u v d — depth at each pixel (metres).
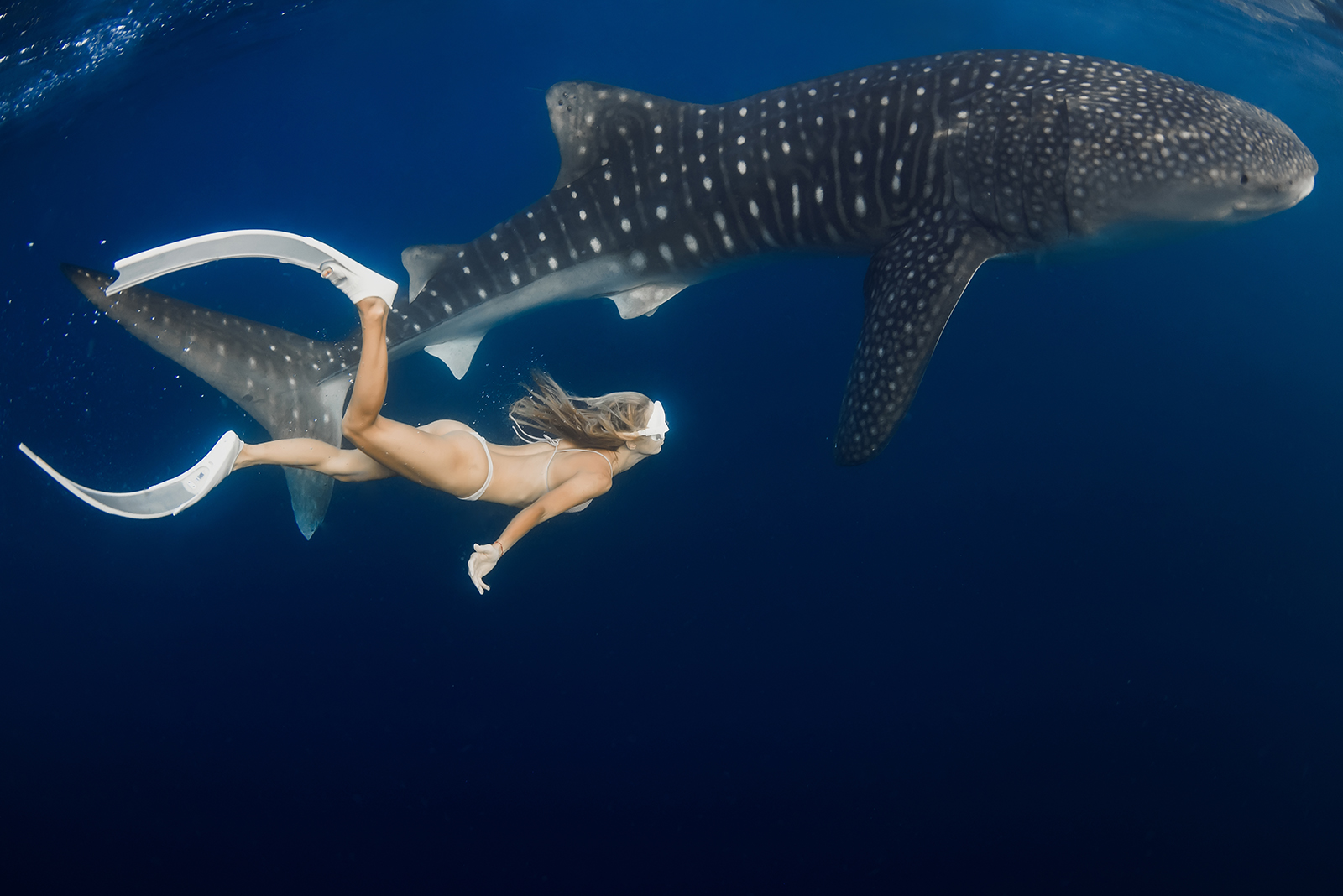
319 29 15.99
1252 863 6.77
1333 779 7.38
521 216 7.43
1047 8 13.66
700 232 7.40
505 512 8.09
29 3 9.40
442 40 21.56
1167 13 11.64
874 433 6.38
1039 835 7.09
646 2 19.80
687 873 7.18
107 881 7.57
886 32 19.36
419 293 7.36
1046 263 7.08
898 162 6.69
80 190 23.25
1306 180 6.22
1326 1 8.81
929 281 6.42
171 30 12.55
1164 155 6.09
